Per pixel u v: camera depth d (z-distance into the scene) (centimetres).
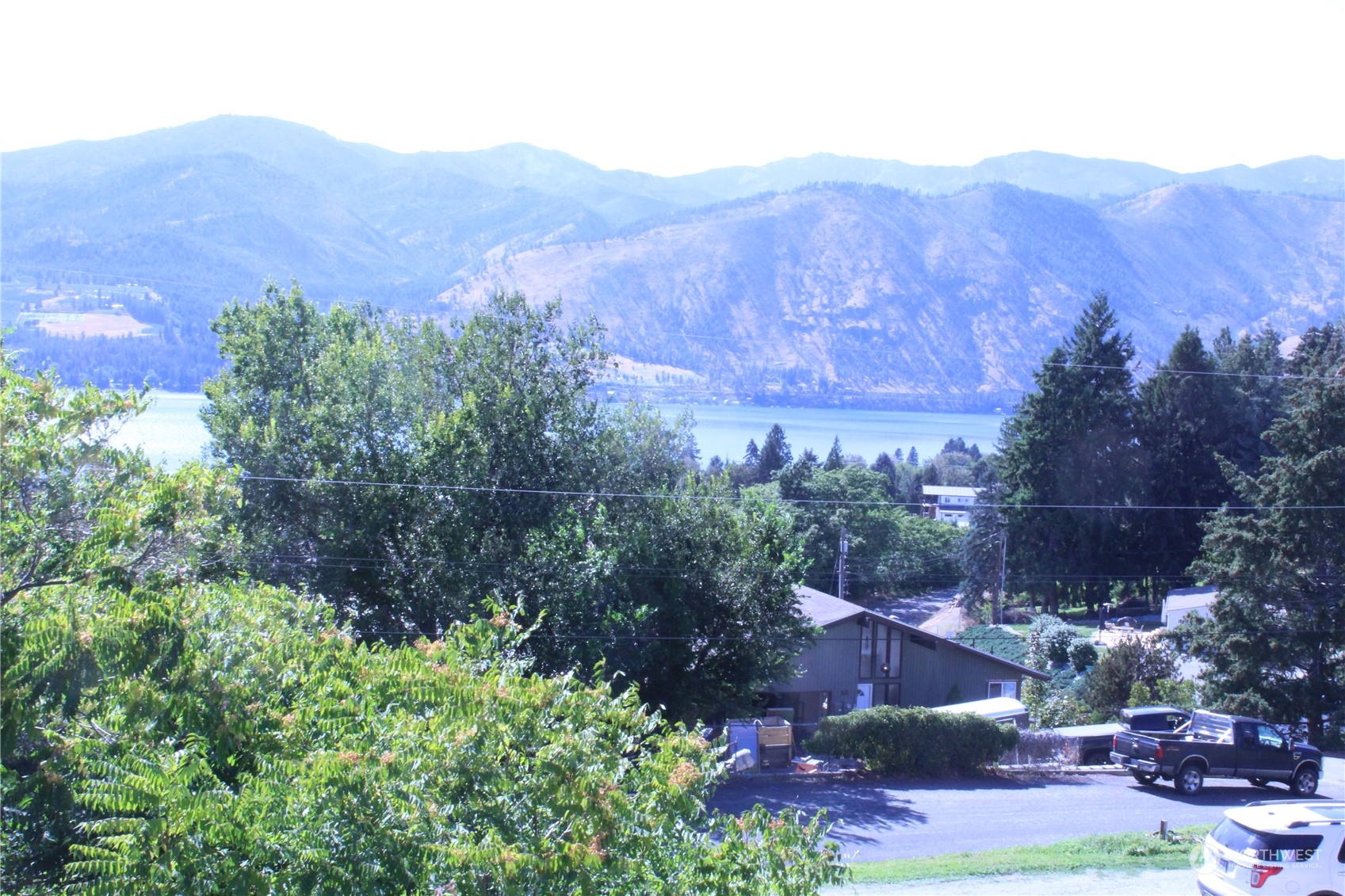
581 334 2542
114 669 641
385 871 536
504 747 623
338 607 2203
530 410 2394
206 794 541
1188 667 4372
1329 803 1338
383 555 2248
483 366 2466
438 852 542
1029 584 6200
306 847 535
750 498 2675
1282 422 3152
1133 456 6028
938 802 2127
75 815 639
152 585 751
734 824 684
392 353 2569
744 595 2436
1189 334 6166
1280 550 3030
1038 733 2686
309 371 2747
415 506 2280
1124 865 1587
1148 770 2297
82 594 710
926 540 8000
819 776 2358
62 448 796
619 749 700
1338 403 3052
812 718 3475
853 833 1841
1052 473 5953
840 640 3503
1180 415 6106
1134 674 3544
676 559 2420
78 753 596
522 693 660
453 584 2183
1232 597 3100
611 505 2450
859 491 7906
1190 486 5969
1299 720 3097
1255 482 3159
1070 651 4691
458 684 649
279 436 2403
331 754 560
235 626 770
